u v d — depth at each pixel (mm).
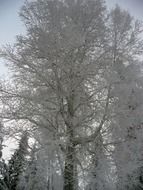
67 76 8016
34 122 7922
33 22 8492
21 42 8297
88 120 7703
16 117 7809
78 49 8203
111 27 8633
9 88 7957
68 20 8492
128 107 7371
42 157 6242
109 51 8438
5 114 7754
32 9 8578
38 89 8156
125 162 6742
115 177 6633
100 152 7152
